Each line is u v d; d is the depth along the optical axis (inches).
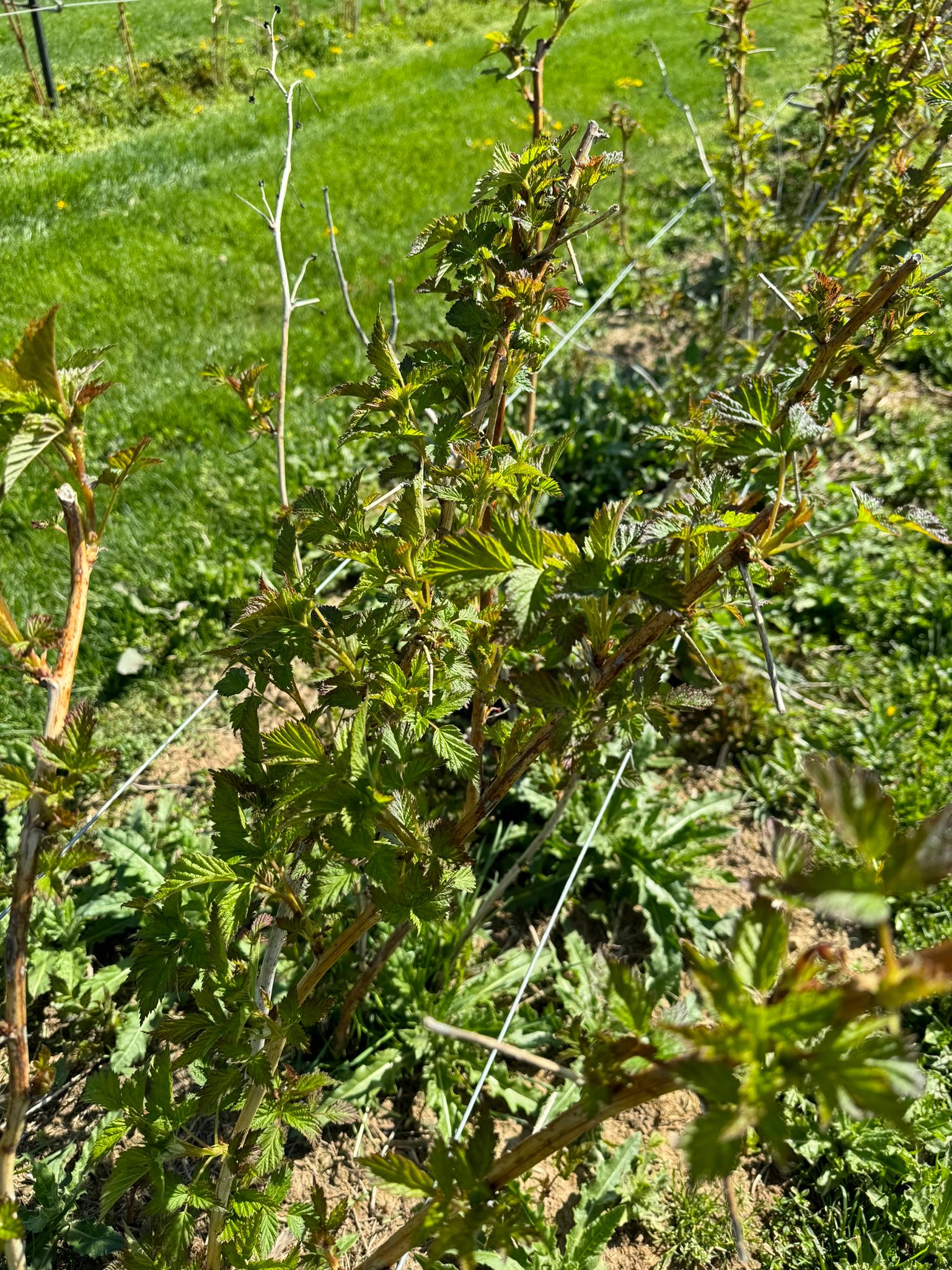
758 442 47.9
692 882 119.1
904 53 125.2
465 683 57.5
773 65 402.9
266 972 58.2
